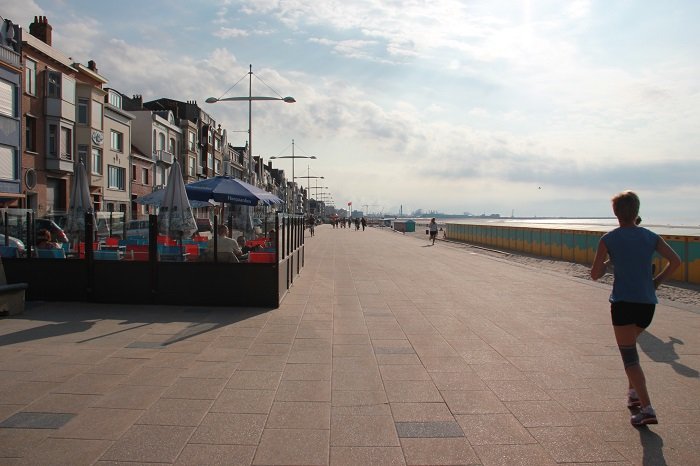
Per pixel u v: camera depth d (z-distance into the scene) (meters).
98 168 39.12
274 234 10.18
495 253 27.98
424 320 8.56
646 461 3.69
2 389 5.02
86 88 36.66
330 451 3.82
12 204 29.28
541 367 5.95
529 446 3.92
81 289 9.46
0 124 28.05
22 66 30.00
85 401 4.74
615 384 5.36
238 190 12.52
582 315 9.09
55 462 3.60
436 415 4.51
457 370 5.81
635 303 4.36
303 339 7.14
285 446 3.89
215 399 4.84
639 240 4.46
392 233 59.62
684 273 14.58
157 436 4.04
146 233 15.47
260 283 9.35
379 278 14.40
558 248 24.02
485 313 9.23
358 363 6.05
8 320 8.05
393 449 3.86
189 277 9.35
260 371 5.69
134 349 6.49
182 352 6.40
